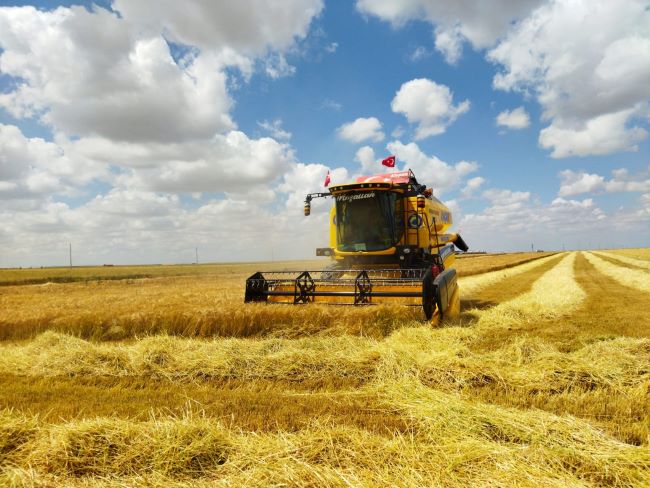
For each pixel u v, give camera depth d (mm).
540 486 2873
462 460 3234
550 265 44562
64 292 22688
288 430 3977
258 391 5574
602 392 5039
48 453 3391
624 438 3725
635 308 12445
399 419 4301
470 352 6422
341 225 11562
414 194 11375
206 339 8508
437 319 8523
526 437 3656
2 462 3346
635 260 50188
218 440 3596
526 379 5422
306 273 9688
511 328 9180
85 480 3088
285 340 7703
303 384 5805
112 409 4664
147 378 6234
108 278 45688
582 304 13359
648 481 2971
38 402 5000
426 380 5582
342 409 4629
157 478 3094
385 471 3098
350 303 9031
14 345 8961
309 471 3109
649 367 5629
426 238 12000
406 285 8750
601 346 6566
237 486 2951
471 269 33344
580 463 3240
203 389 5609
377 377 5809
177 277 40531
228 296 13562
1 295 20734
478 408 4242
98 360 6809
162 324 9305
